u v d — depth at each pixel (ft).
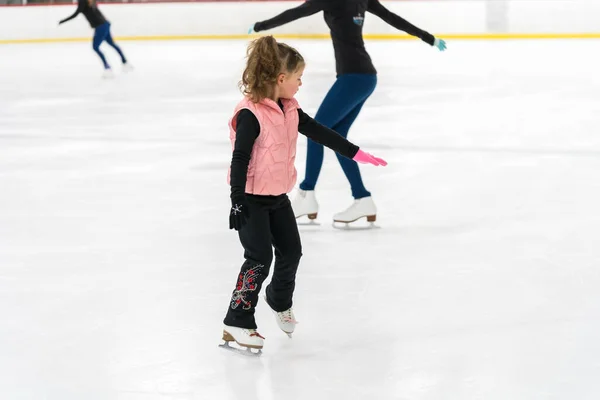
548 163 32.89
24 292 18.95
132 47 91.50
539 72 63.10
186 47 89.51
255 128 14.24
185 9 95.96
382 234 23.39
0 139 41.37
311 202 24.07
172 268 20.61
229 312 15.23
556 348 15.31
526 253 21.30
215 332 16.38
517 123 42.80
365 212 23.73
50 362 15.05
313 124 15.25
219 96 56.03
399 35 89.56
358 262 20.79
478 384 13.87
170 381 14.16
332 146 15.34
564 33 85.15
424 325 16.57
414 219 25.02
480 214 25.43
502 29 86.79
